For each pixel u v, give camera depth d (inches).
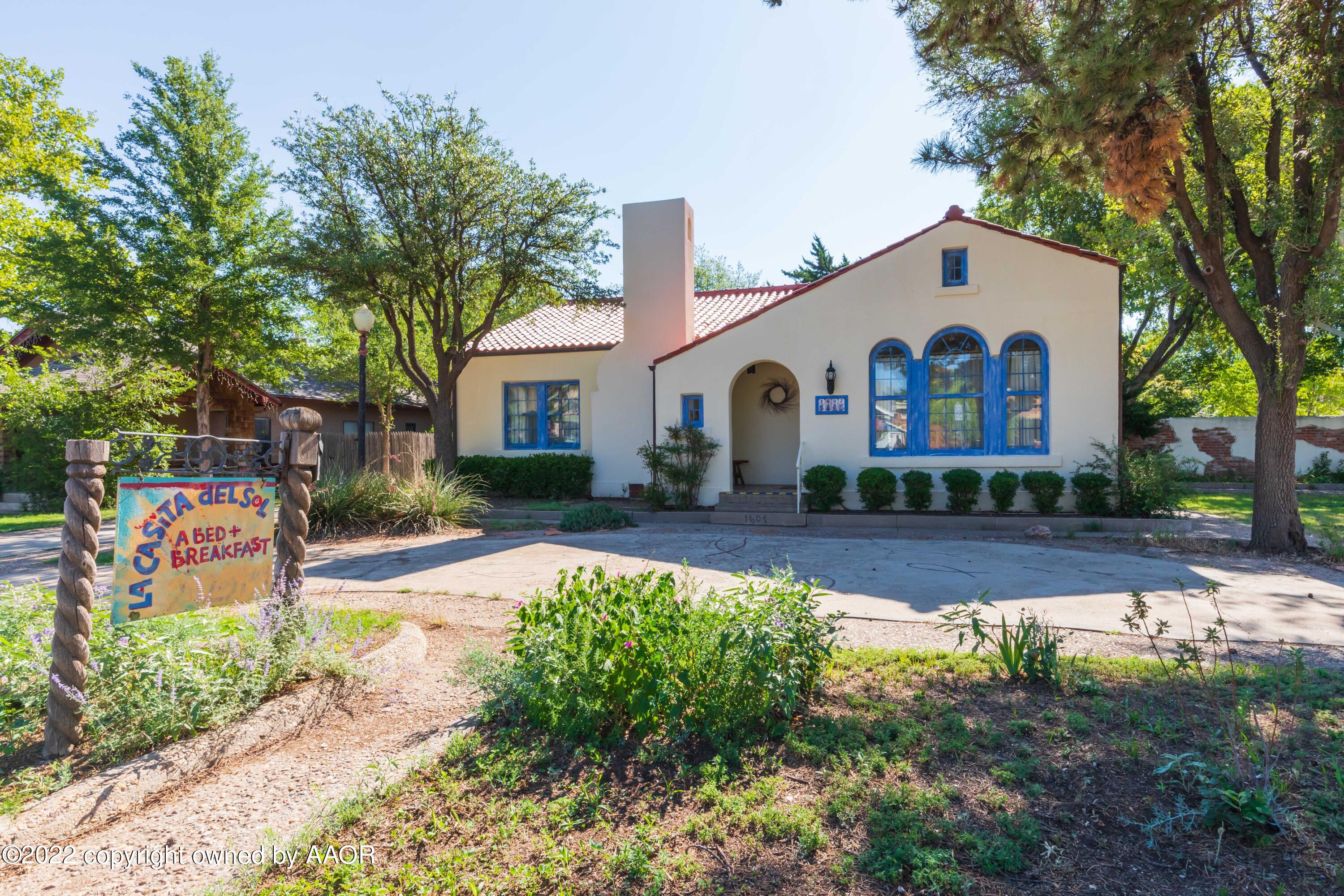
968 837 111.0
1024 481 514.6
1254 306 713.6
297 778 139.3
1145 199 284.2
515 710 162.9
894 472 555.8
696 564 370.9
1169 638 233.0
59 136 816.9
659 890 102.3
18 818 118.4
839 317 569.6
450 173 589.6
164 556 162.9
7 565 385.1
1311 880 101.6
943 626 217.6
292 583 193.3
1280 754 134.1
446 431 666.2
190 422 922.1
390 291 620.4
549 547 433.1
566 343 729.6
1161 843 111.6
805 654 159.2
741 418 696.4
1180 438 902.4
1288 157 419.5
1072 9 288.7
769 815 119.6
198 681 150.6
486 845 114.8
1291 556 390.9
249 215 778.8
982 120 323.9
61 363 872.9
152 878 109.0
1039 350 531.8
